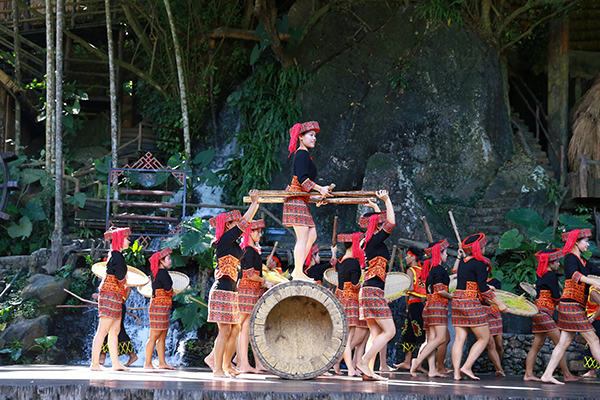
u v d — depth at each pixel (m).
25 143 18.03
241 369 6.40
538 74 16.53
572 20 16.39
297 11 16.59
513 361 9.47
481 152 13.84
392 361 10.65
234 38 17.19
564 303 6.41
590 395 4.54
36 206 13.51
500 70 14.64
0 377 5.15
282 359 5.36
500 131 14.23
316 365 5.26
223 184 15.43
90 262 11.73
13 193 14.20
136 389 4.14
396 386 4.87
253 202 5.62
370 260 5.65
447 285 6.97
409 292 8.36
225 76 17.50
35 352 10.53
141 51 18.53
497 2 15.47
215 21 17.28
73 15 18.11
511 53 16.58
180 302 11.17
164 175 14.05
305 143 5.58
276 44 15.38
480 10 15.26
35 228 13.78
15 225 13.21
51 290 11.09
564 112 14.53
